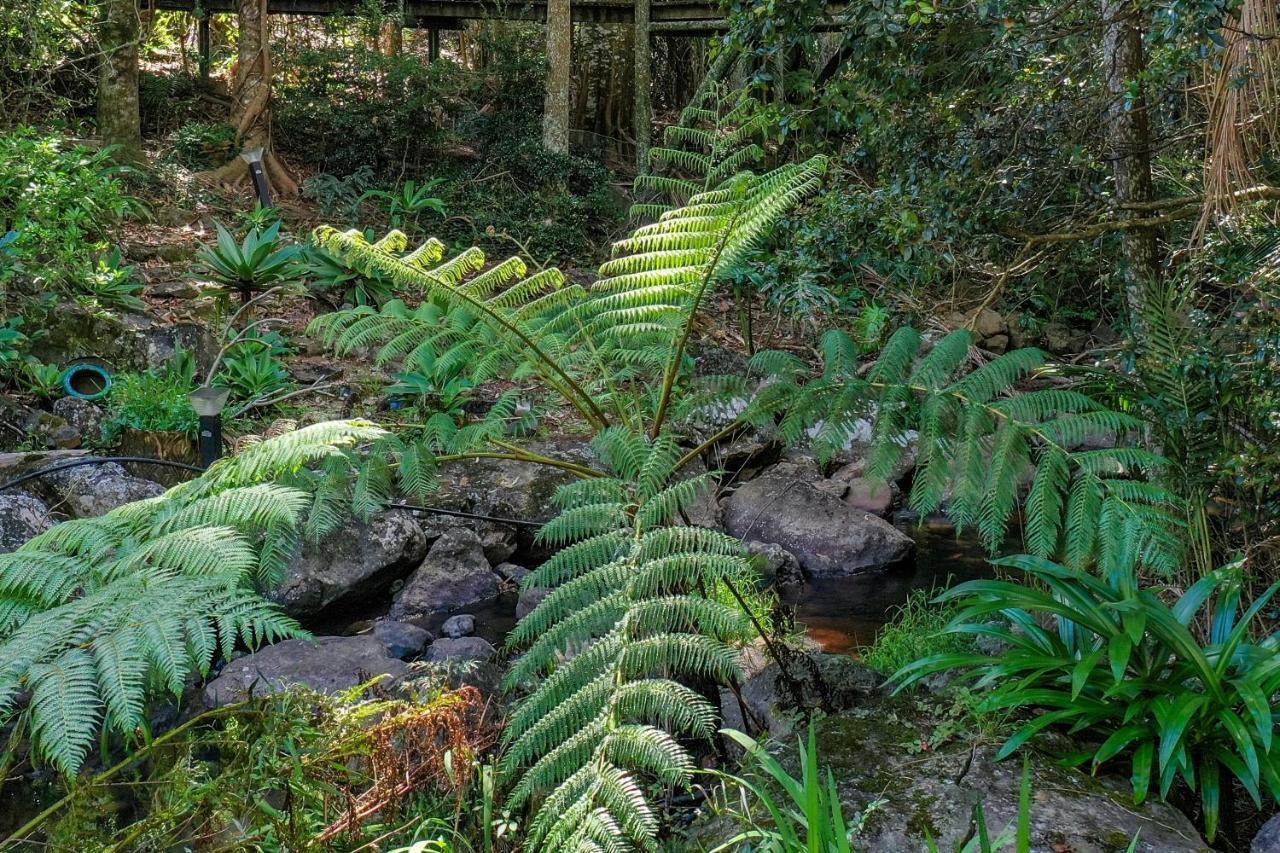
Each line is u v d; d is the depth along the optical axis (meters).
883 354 3.13
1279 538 3.27
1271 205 3.63
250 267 7.49
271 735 2.33
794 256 4.56
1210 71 3.45
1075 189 4.40
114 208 8.23
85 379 6.56
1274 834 2.40
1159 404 3.39
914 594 5.16
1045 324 7.77
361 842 2.41
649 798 2.88
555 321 3.37
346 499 3.16
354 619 5.03
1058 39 3.91
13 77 10.20
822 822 2.21
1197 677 2.72
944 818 2.43
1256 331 3.31
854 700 3.26
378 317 3.34
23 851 2.79
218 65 13.23
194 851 2.34
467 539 5.44
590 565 2.79
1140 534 2.66
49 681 1.89
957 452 2.90
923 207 4.06
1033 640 2.90
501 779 2.68
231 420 6.21
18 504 4.61
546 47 12.14
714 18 11.44
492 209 10.88
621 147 13.33
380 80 11.55
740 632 2.51
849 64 4.21
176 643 1.98
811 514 5.87
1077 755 2.66
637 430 3.24
